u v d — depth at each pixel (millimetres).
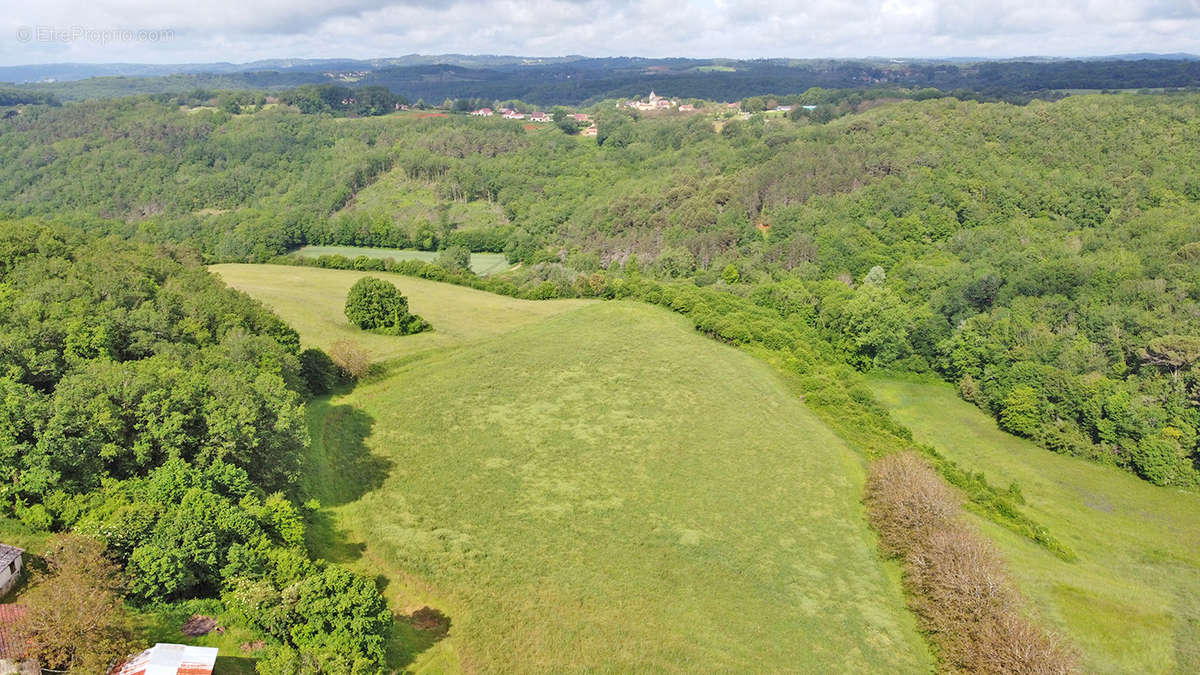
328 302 89125
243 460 38906
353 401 61781
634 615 37062
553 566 40469
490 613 35719
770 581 41594
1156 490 67312
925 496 47312
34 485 32469
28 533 31266
